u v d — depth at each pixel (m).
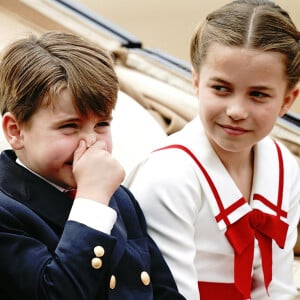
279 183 4.93
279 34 4.38
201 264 4.77
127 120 6.36
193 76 4.73
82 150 3.98
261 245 4.84
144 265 4.29
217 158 4.74
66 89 3.90
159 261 4.45
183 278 4.52
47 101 3.90
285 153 5.10
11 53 4.05
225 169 4.74
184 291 4.50
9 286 3.80
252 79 4.33
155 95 7.29
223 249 4.75
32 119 3.96
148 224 4.63
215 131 4.52
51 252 3.90
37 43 4.07
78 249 3.77
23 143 4.05
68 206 4.07
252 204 4.85
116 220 4.24
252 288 5.02
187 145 4.74
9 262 3.78
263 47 4.31
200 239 4.74
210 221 4.71
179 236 4.57
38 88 3.90
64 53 4.00
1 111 4.16
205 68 4.47
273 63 4.35
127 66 7.76
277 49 4.35
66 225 3.87
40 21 7.82
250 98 4.40
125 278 4.16
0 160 4.14
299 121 7.06
